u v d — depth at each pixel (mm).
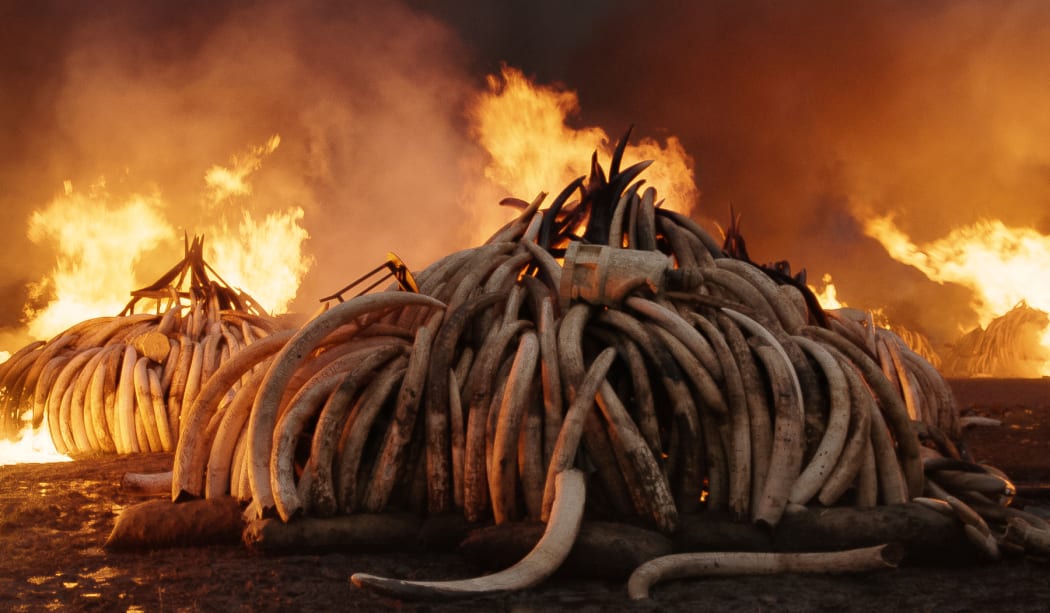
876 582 5035
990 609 4504
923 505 5570
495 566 5266
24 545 5906
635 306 6387
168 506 5945
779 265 8617
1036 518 5977
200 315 11617
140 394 10609
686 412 5910
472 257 7242
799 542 5422
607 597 4762
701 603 4641
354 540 5660
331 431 5863
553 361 5953
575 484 5328
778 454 5645
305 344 6086
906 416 6070
